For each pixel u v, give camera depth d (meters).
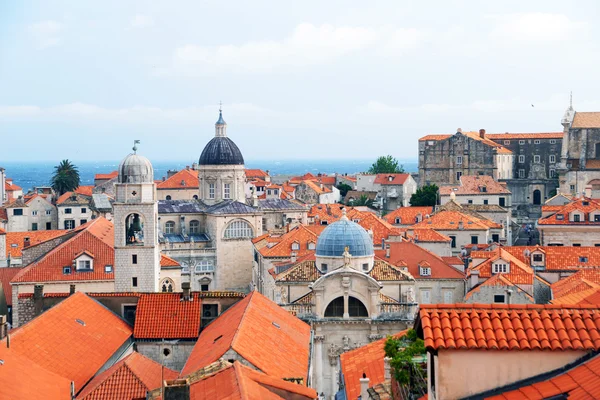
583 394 30.48
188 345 82.62
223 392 48.66
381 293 110.06
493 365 32.75
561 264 136.50
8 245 170.88
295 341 76.12
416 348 43.00
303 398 53.78
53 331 70.88
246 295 87.62
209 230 191.62
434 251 167.62
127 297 87.00
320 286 106.06
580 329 33.09
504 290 123.44
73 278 120.12
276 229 194.88
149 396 55.81
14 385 54.69
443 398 32.88
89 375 66.56
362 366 64.56
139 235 121.81
